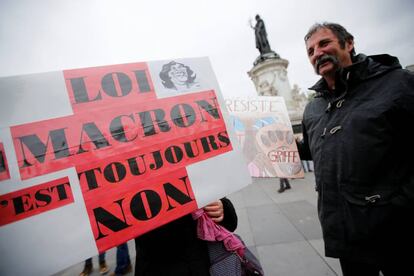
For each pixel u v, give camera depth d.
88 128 1.23
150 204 1.23
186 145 1.38
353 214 1.40
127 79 1.37
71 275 3.96
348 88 1.53
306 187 7.28
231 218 1.50
